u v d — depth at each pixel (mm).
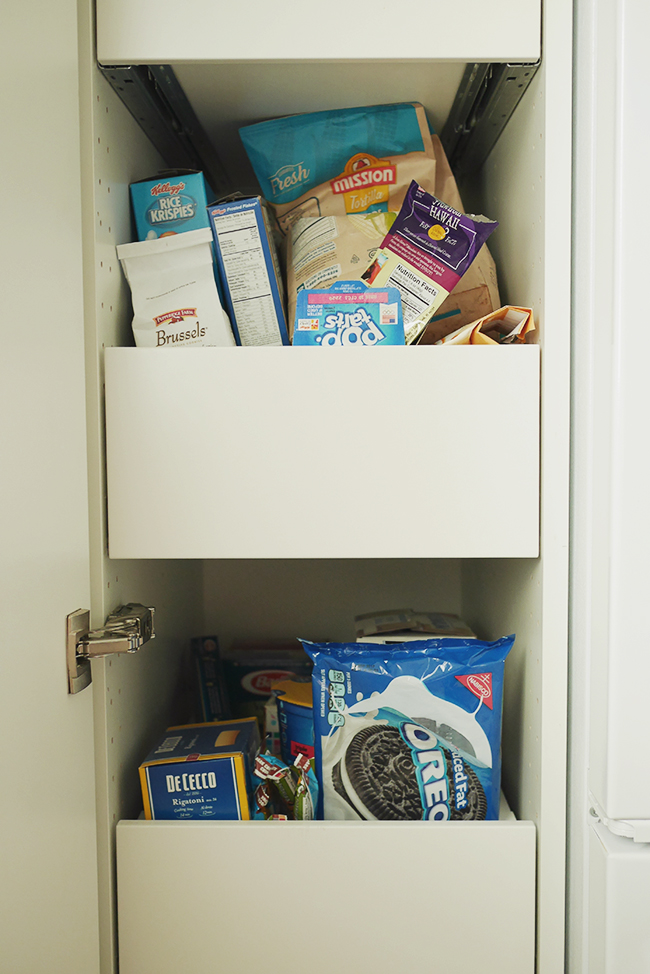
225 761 730
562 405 688
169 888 687
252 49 680
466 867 682
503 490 690
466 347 686
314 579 1204
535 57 688
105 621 693
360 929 680
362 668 737
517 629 801
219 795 729
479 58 686
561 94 684
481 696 727
